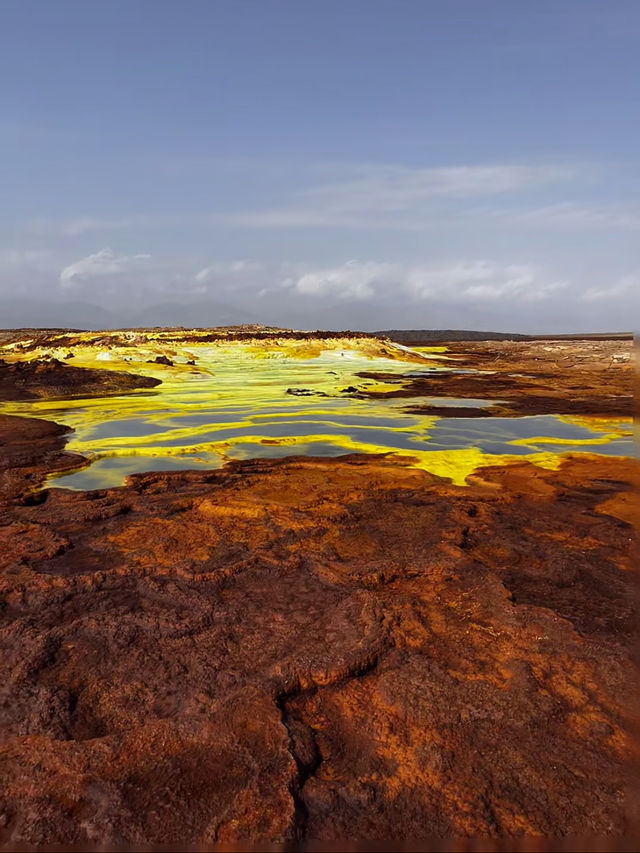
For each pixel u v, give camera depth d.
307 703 4.01
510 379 28.55
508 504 8.45
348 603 5.30
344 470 10.35
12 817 3.15
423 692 4.03
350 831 3.03
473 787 3.26
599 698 3.97
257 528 7.32
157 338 38.78
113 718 3.90
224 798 3.20
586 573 6.04
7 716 3.95
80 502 8.56
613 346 47.53
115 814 3.11
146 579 5.87
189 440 13.20
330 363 34.41
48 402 19.69
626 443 13.09
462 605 5.31
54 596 5.59
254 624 5.01
